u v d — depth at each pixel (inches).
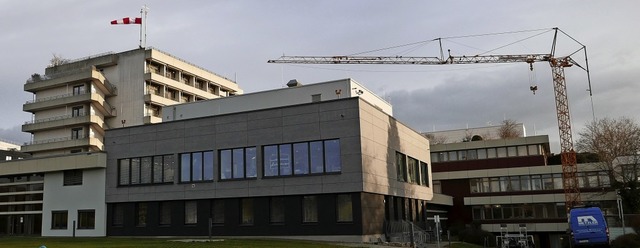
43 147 3405.5
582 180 2679.6
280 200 1406.3
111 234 1636.3
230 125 1496.1
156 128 1616.6
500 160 2780.5
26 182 1889.8
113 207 1660.9
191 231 1499.8
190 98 3767.2
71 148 3376.0
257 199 1428.4
